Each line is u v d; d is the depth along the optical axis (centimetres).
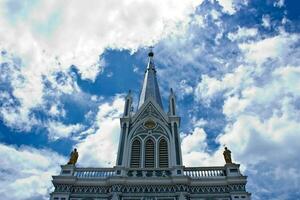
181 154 4091
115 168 3888
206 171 3872
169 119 4553
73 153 4128
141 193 3600
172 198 3541
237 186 3622
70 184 3691
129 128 4484
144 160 4078
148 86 5566
